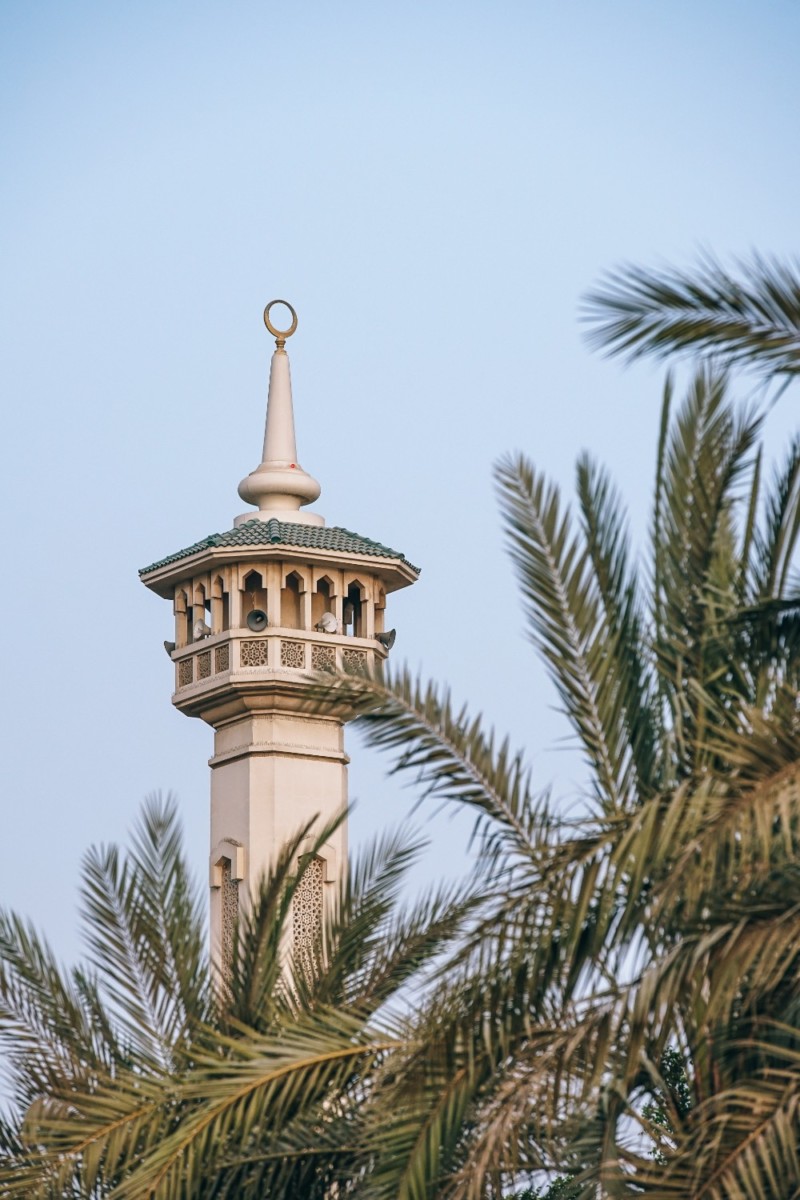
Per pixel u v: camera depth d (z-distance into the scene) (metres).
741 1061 18.22
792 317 16.70
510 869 17.78
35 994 25.50
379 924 24.14
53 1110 24.41
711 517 19.50
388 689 19.55
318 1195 21.56
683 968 16.64
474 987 17.50
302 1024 20.53
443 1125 17.91
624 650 19.94
